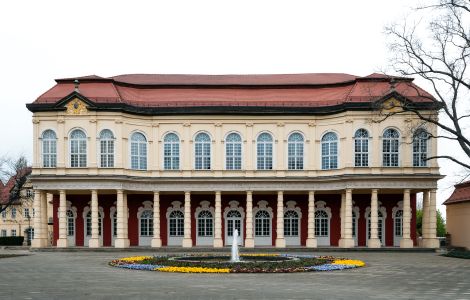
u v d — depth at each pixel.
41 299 25.83
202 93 70.44
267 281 32.69
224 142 68.81
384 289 29.33
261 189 67.19
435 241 64.25
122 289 29.12
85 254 57.81
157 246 66.69
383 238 68.88
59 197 68.69
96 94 67.00
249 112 68.44
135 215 70.25
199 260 44.59
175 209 70.62
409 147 64.81
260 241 70.25
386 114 59.09
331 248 62.62
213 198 70.50
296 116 68.44
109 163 66.00
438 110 55.00
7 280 33.41
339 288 29.64
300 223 70.19
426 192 65.38
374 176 63.59
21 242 87.31
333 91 69.94
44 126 66.56
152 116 68.69
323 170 67.44
